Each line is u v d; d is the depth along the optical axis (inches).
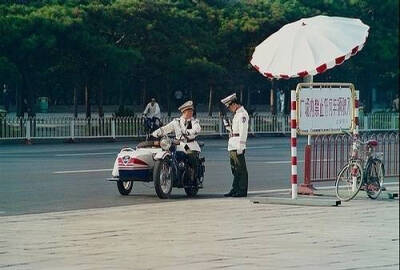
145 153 1033.5
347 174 1009.5
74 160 1587.1
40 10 2256.4
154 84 2773.1
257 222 811.4
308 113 968.3
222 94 2800.2
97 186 1159.6
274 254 636.1
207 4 2790.4
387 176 1299.2
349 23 986.7
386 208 920.9
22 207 941.8
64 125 2213.3
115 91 3149.6
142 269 576.1
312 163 1262.3
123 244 681.6
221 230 759.7
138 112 3164.4
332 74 3048.7
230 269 576.1
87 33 2267.5
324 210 904.9
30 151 1852.9
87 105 2448.3
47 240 703.7
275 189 1141.7
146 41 2452.0
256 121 2541.8
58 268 580.1
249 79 2888.8
